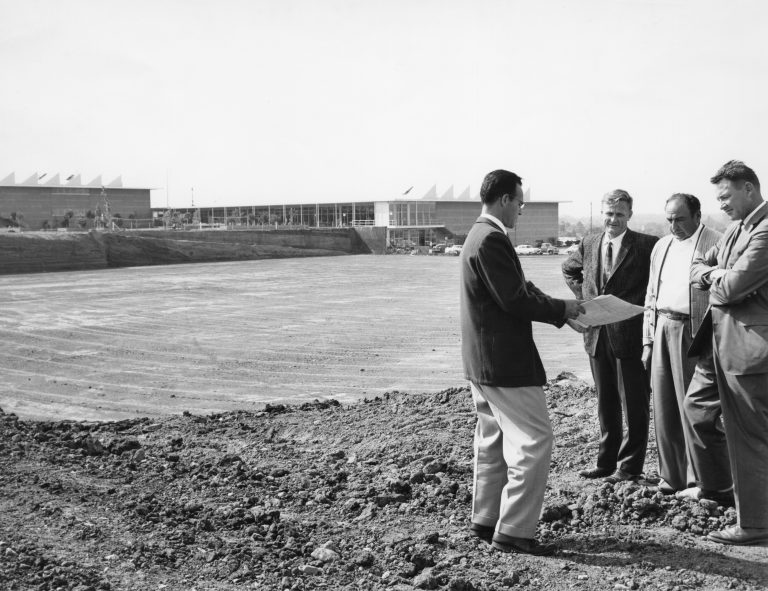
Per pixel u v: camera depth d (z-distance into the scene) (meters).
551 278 44.94
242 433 8.82
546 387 9.69
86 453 6.75
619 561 4.42
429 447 7.51
